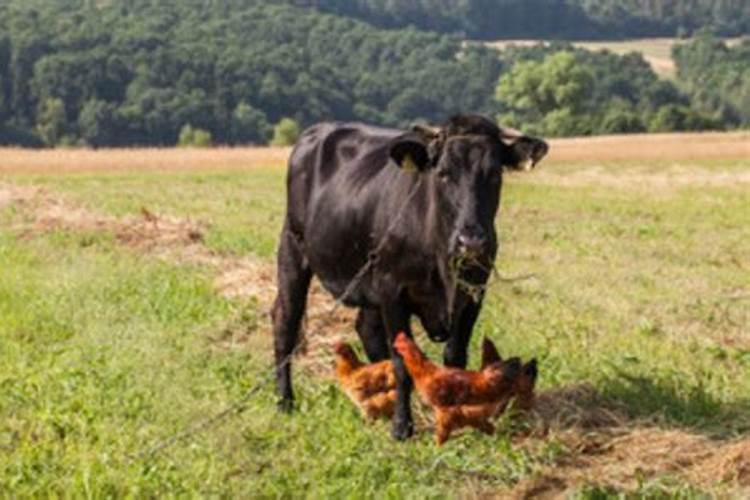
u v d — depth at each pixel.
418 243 10.01
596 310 17.23
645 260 23.34
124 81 132.12
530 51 186.50
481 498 9.09
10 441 10.32
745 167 60.50
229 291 17.62
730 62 192.62
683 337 15.39
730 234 28.62
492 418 10.12
